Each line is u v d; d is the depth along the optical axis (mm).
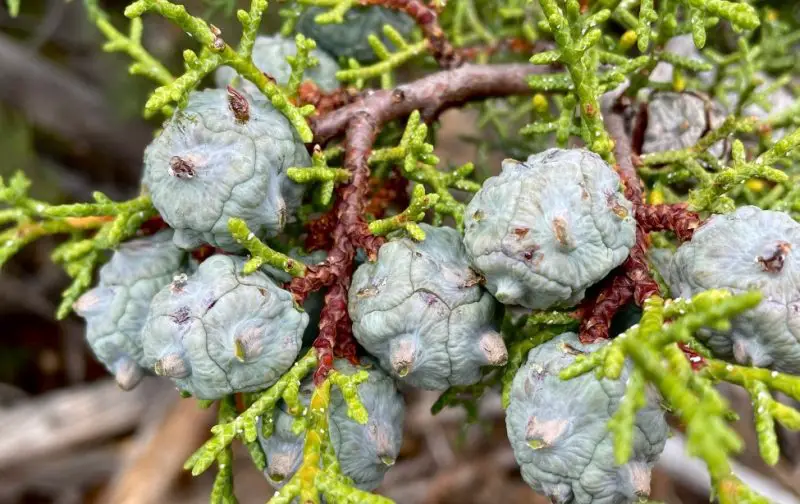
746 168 151
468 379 151
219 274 147
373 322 147
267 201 151
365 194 161
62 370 358
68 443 288
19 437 285
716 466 124
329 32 182
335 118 167
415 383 152
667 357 136
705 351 147
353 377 147
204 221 149
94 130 345
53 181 326
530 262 141
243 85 170
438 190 167
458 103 182
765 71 217
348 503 142
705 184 166
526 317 163
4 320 355
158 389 294
